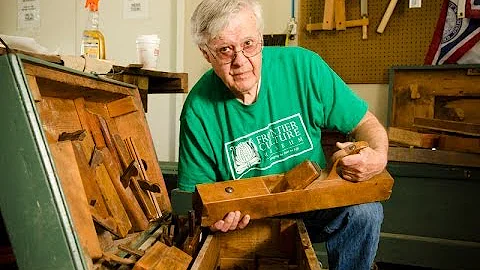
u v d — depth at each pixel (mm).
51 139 768
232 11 1027
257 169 1279
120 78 1349
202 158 1295
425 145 1983
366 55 2461
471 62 2273
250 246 1198
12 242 651
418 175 1889
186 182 1300
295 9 2566
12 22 2945
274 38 2553
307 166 997
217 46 1062
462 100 2221
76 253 637
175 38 2684
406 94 2334
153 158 1193
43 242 637
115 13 2750
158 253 873
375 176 1050
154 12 2697
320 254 1884
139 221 1029
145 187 1070
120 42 2762
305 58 1269
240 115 1255
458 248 1850
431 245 1886
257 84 1206
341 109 1251
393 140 2041
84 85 913
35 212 635
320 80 1248
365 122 1256
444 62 2316
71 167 765
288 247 1181
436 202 1888
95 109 1124
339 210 1150
